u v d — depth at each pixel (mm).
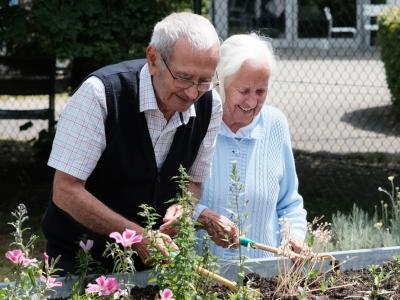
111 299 2633
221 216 3197
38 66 8414
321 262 3215
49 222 3105
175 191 3107
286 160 3672
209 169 3264
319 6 22156
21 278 2652
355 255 3393
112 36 7148
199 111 3076
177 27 2695
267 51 3428
